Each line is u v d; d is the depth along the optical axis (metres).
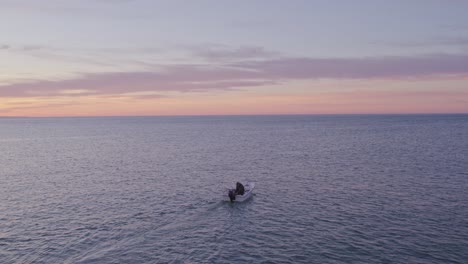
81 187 58.38
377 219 41.25
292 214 43.69
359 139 140.38
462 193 52.22
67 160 89.31
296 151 104.50
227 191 51.69
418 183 59.12
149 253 32.88
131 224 40.25
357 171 70.81
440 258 31.17
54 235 37.00
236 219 42.03
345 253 32.56
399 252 32.47
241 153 101.19
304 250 33.34
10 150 112.56
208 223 40.75
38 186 59.25
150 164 82.12
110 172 71.94
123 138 160.50
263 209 45.81
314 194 53.03
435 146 111.06
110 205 47.78
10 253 32.81
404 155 92.00
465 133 164.12
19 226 39.66
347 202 48.47
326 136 158.00
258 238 36.31
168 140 146.75
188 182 62.09
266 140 142.50
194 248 33.97
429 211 43.84
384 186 57.38
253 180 63.53
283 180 63.31
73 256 32.25
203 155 97.38
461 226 38.53
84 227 39.31
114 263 30.91
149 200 50.16
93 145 127.69
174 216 43.09
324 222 40.62
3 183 61.56
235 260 31.52
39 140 153.00
